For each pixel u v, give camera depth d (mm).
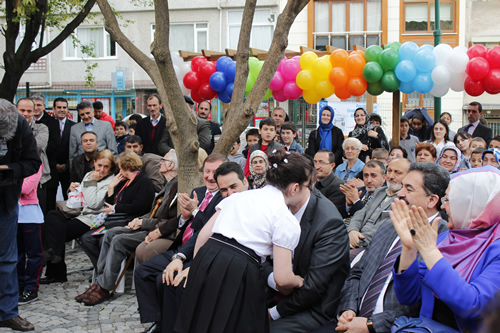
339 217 3318
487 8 20375
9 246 4309
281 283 2912
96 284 5207
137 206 5570
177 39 19828
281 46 4910
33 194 5156
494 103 19750
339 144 7762
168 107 5367
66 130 7973
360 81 6934
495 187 2520
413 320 2578
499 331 1131
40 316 4711
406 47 6734
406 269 2682
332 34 18953
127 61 20172
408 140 8008
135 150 7109
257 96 4957
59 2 10141
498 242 2447
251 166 5492
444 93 6969
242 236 2883
